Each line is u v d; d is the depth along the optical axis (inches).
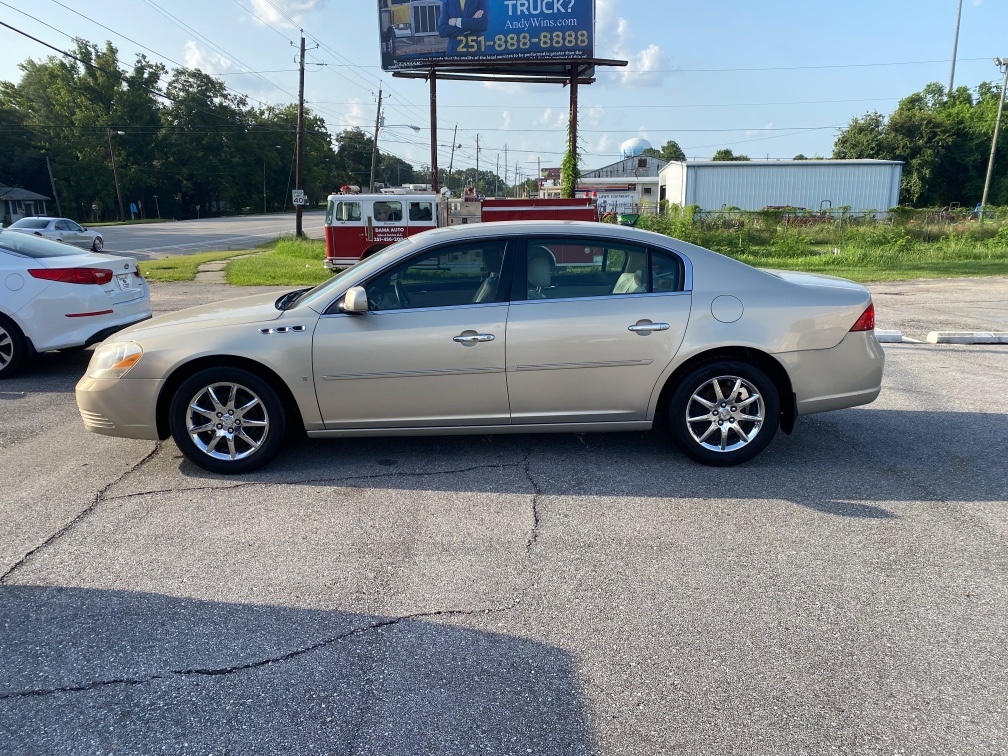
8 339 285.9
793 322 177.9
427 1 833.5
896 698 98.7
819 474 179.9
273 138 3912.4
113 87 3284.9
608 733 92.6
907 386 267.0
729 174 1712.6
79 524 155.0
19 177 3090.6
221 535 149.5
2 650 110.6
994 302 519.8
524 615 119.6
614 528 151.3
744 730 92.9
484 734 92.5
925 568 133.6
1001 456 191.8
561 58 835.4
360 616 119.6
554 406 180.7
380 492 171.2
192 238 1621.6
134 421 179.3
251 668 106.3
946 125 2346.2
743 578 130.7
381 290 178.4
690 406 182.4
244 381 176.9
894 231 1051.3
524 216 723.4
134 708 97.8
